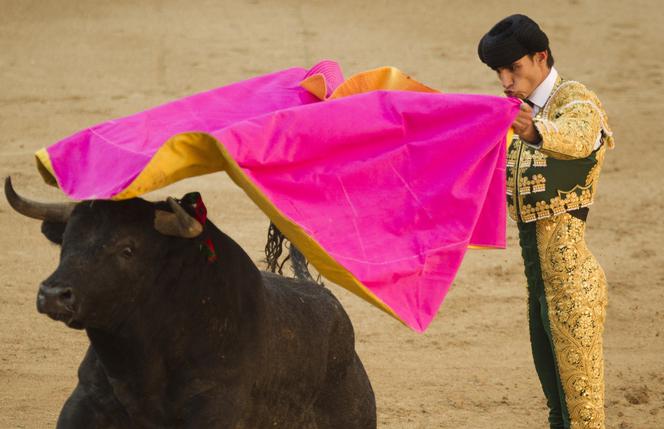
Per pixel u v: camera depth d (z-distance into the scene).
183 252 9.56
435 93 10.05
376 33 43.72
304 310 11.14
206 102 10.78
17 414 14.71
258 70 38.31
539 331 11.98
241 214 24.83
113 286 9.13
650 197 27.05
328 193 9.38
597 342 11.50
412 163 9.73
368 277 9.17
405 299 9.43
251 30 43.31
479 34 44.09
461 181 9.76
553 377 12.04
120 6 46.12
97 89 35.62
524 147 11.59
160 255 9.44
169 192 25.91
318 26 44.41
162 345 9.63
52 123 32.06
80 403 9.95
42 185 26.19
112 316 9.27
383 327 18.94
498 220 10.42
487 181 9.88
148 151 9.34
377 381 16.52
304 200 9.30
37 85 35.72
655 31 45.03
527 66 11.29
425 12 47.03
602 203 26.52
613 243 23.86
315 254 9.11
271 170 9.18
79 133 9.92
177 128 10.12
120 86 36.06
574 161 11.42
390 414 15.23
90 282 8.98
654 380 16.72
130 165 9.12
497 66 11.35
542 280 11.65
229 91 11.02
